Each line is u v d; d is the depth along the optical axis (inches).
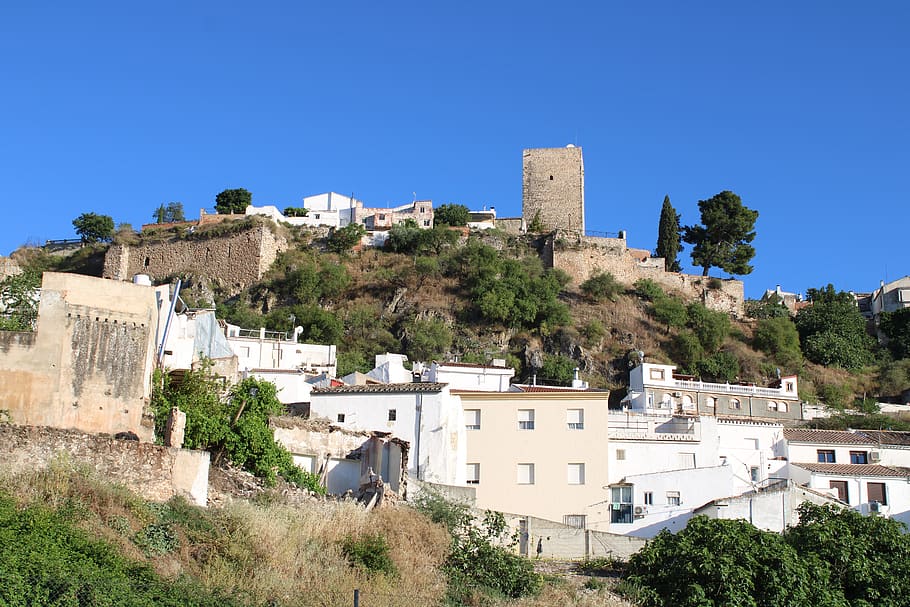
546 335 4461.1
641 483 2218.3
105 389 1546.5
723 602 1497.3
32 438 1382.9
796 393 3676.2
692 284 5201.8
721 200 5551.2
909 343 4766.2
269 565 1317.7
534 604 1475.1
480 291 4571.9
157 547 1266.0
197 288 4810.5
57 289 1549.0
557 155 5708.7
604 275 4864.7
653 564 1611.7
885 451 2593.5
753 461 2561.5
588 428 2204.7
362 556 1421.0
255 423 1662.2
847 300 5324.8
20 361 1513.3
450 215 5462.6
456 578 1514.5
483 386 2908.5
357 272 4881.9
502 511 2107.5
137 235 5206.7
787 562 1545.3
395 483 1876.2
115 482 1370.6
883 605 1583.4
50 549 1130.0
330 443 1930.4
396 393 2161.7
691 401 3474.4
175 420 1501.0
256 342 3275.1
